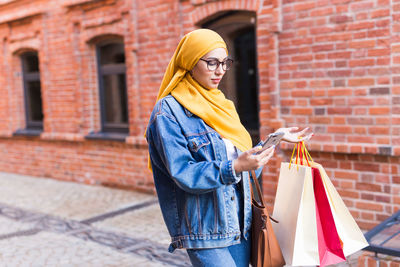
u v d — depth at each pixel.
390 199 4.21
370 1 4.10
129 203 6.09
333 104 4.46
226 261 1.82
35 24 7.95
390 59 4.05
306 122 4.67
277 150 4.88
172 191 1.88
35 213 5.86
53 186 7.59
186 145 1.76
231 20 5.43
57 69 7.75
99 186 7.32
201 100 1.83
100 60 7.30
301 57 4.62
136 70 6.44
